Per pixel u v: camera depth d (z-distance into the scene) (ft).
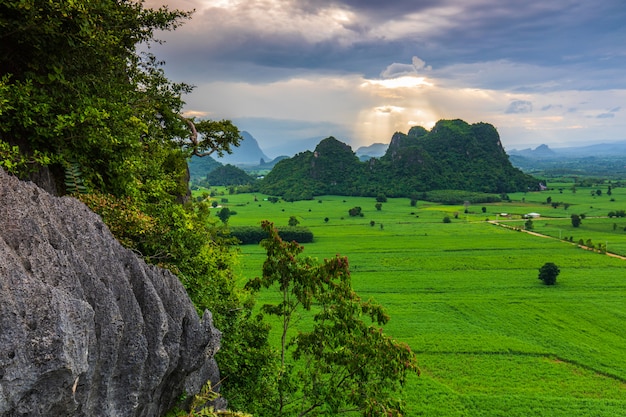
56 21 34.09
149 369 25.07
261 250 336.90
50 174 38.65
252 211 613.11
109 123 42.34
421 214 596.29
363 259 319.68
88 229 25.41
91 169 40.50
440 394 125.49
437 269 291.79
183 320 29.63
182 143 93.76
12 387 17.13
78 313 19.75
